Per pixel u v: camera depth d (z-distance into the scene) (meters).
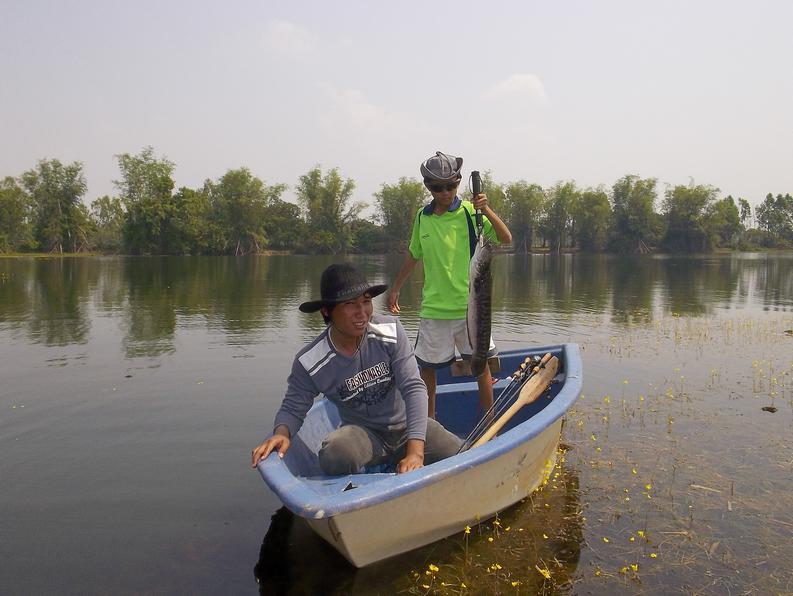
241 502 3.89
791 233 89.81
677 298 16.75
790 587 2.94
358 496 2.82
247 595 2.92
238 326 11.27
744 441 4.88
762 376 7.06
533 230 76.06
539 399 5.04
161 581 3.03
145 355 8.45
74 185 68.50
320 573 3.11
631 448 4.76
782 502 3.81
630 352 8.61
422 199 73.25
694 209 74.62
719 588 2.94
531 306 14.72
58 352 8.66
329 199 72.44
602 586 2.97
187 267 36.00
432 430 3.74
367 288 3.31
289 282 23.12
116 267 35.44
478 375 4.65
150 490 4.06
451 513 3.33
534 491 4.01
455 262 4.77
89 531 3.52
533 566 3.16
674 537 3.42
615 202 75.19
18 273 28.47
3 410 5.82
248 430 5.26
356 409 3.60
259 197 68.50
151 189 65.19
